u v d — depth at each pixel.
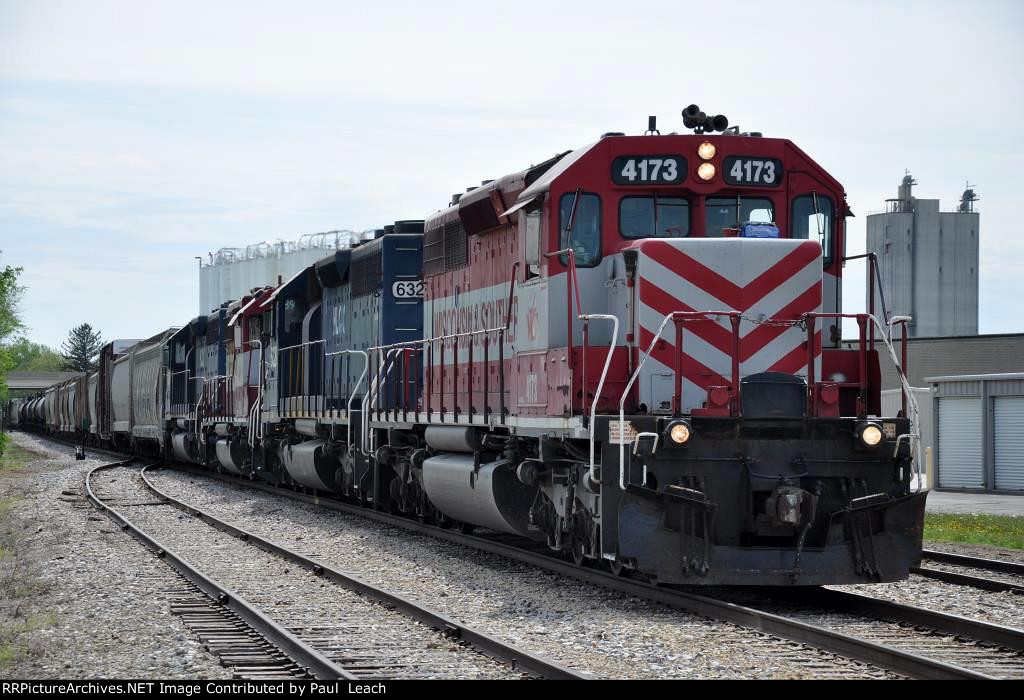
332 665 14.00
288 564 24.72
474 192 27.42
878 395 20.58
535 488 24.56
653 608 18.53
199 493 45.88
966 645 15.55
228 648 15.74
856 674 13.70
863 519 18.83
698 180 20.89
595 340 21.31
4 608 19.61
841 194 21.50
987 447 55.62
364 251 37.09
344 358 38.69
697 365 20.02
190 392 65.12
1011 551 29.03
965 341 68.50
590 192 21.20
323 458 39.25
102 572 23.42
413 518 33.69
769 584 18.48
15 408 196.62
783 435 18.97
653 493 18.47
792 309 20.19
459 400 28.08
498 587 21.02
